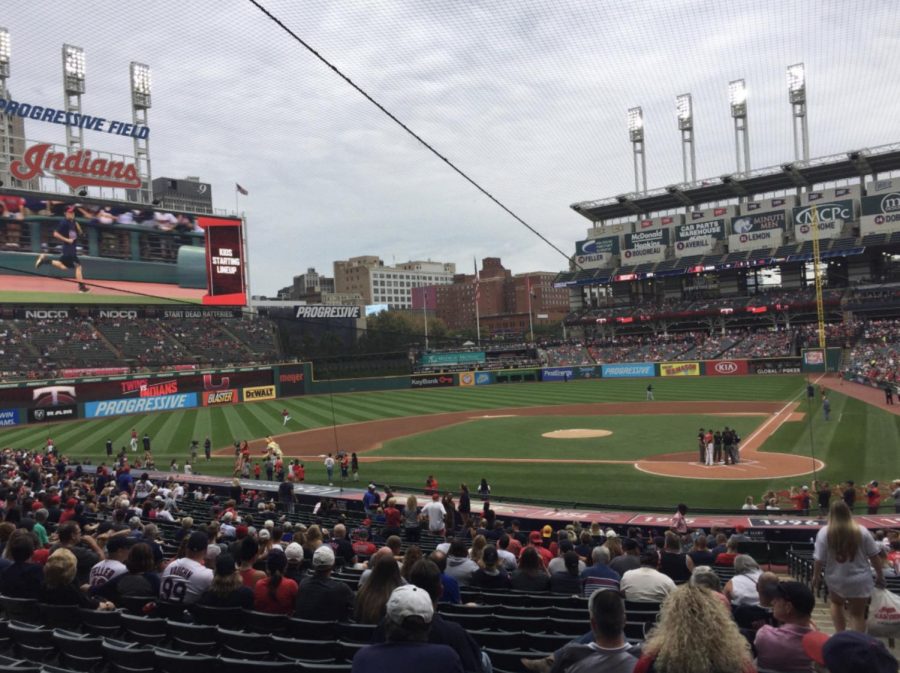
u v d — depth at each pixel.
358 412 65.44
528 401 68.69
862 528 7.40
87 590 9.17
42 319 79.88
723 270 103.19
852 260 95.12
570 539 14.62
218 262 92.06
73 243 80.12
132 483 26.72
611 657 4.45
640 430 46.44
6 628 7.96
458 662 4.21
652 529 20.42
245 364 85.88
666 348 97.44
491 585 10.32
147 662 6.76
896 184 89.56
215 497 26.66
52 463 35.53
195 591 8.52
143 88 86.69
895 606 7.67
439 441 46.03
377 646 4.28
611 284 115.94
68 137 80.19
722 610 3.95
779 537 18.73
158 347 83.69
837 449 35.38
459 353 104.50
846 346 82.75
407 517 18.89
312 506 25.53
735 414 51.50
